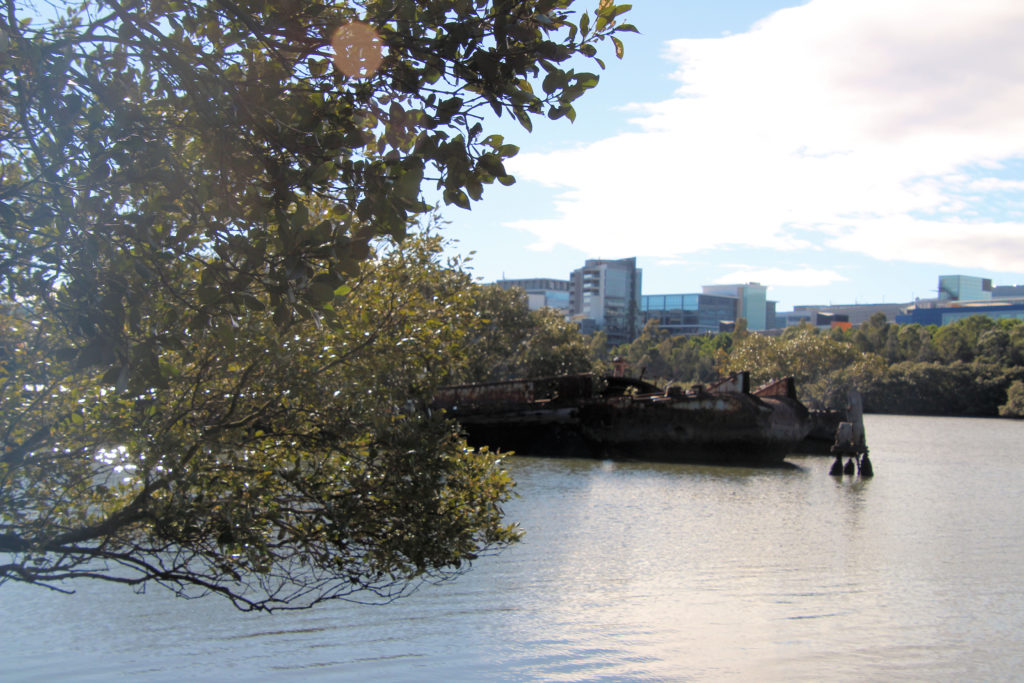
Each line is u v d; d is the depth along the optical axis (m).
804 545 19.52
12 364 5.55
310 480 6.86
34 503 5.80
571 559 17.20
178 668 10.62
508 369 53.38
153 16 4.14
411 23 3.87
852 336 142.25
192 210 4.02
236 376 7.22
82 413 5.75
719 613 13.72
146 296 3.97
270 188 3.96
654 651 11.77
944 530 21.92
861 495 28.34
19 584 13.84
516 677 10.59
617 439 38.00
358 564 6.98
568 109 3.93
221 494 6.36
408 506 6.94
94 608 12.62
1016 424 84.12
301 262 3.63
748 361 73.94
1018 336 111.06
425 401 8.38
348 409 7.21
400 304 8.70
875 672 11.13
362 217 3.78
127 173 3.87
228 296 3.83
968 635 12.90
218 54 4.27
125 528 6.52
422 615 13.06
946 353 119.25
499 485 7.73
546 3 3.94
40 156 3.85
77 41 3.91
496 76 3.78
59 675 10.13
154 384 3.79
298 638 11.73
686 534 20.38
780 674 11.05
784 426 36.78
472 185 3.80
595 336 149.25
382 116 4.02
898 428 75.06
